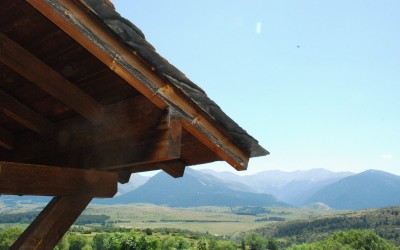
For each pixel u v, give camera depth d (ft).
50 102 11.64
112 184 10.63
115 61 7.12
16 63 9.59
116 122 9.84
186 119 8.57
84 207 10.13
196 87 8.14
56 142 12.19
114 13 6.61
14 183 8.96
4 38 9.48
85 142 10.91
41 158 12.73
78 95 10.26
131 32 6.93
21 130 13.93
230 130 9.22
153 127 8.59
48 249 9.30
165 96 8.04
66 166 11.39
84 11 6.51
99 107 10.48
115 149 9.68
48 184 9.52
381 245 345.10
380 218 615.98
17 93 11.94
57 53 9.71
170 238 217.97
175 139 8.39
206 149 11.44
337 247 340.18
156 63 7.52
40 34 9.27
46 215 9.46
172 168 12.75
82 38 6.70
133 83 7.60
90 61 9.48
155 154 8.46
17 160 13.89
